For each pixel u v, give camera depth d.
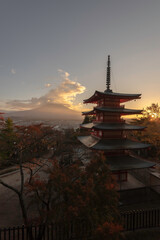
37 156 28.55
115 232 7.39
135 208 16.66
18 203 17.42
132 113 21.34
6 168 29.61
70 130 43.19
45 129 21.80
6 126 24.80
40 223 10.29
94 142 21.33
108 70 24.19
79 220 8.68
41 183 11.07
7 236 12.24
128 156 20.61
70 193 9.38
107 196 9.60
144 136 46.12
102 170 11.45
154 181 19.81
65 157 24.78
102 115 21.33
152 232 12.01
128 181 20.58
